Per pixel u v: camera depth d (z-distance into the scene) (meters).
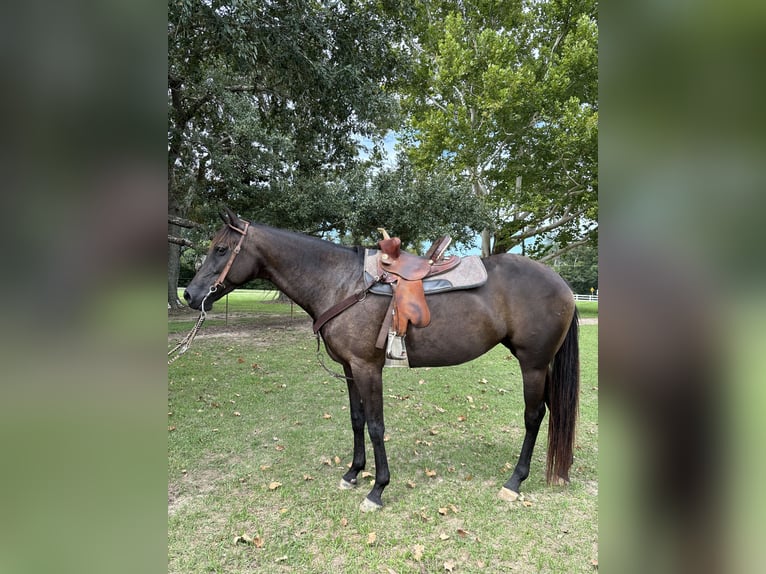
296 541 2.00
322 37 4.57
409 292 2.22
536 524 2.14
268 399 4.18
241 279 2.36
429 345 2.29
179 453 2.93
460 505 2.31
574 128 11.02
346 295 2.31
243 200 8.83
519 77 11.38
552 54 12.50
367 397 2.28
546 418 3.76
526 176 13.30
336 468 2.74
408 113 14.07
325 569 1.82
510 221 14.73
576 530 2.09
